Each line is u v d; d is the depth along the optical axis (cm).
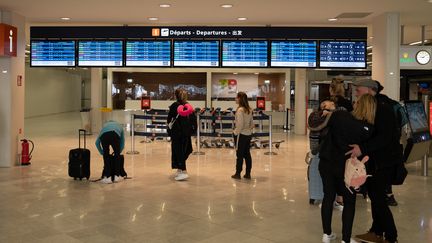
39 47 952
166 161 1017
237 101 809
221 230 500
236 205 615
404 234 492
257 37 931
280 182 779
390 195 619
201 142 1323
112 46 945
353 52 931
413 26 1004
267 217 555
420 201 646
